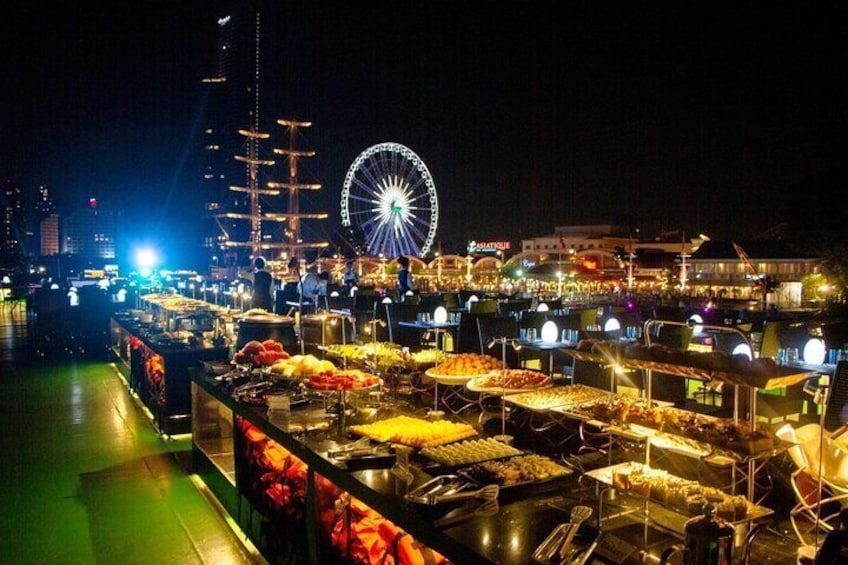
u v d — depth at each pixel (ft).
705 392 19.35
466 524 7.10
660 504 6.84
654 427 8.25
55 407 25.66
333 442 10.21
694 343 21.52
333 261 177.68
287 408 11.95
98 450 20.03
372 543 8.90
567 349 10.06
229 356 21.35
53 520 14.84
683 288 114.62
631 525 7.19
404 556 8.26
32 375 32.68
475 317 20.83
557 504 7.70
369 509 9.01
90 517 14.98
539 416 12.85
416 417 11.75
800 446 7.84
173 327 26.61
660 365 8.48
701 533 5.66
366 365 15.72
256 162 228.84
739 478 9.87
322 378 11.91
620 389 13.83
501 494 7.88
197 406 17.63
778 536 7.57
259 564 12.64
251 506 13.28
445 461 8.79
